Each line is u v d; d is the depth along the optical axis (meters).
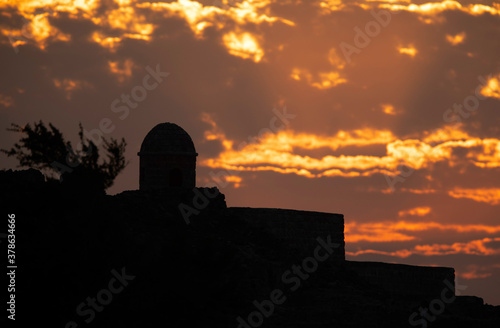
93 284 124.38
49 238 126.25
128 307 123.75
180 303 125.38
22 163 136.62
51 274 123.31
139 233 132.75
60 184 133.12
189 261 131.25
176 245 131.50
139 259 128.62
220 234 138.75
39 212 129.50
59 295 122.38
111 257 127.31
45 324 120.06
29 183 135.12
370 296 138.50
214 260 131.62
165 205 141.00
